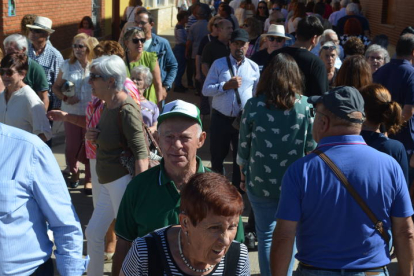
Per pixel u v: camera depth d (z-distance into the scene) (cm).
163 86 1173
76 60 990
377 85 559
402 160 543
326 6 2509
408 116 798
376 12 2948
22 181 404
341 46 1307
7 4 1562
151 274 356
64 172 1095
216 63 954
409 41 812
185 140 434
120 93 604
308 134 630
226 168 1223
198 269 355
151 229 437
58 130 1424
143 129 615
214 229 329
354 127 450
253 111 636
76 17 2236
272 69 626
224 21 1262
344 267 438
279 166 630
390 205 444
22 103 797
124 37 1010
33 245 420
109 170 618
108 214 645
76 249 435
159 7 3984
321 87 797
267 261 645
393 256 561
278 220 451
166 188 438
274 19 1708
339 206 435
